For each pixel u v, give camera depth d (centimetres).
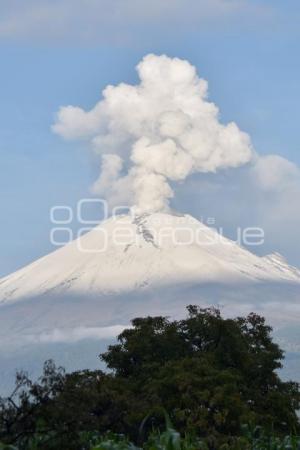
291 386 7531
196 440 3409
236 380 6944
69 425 4303
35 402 4300
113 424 5269
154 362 7319
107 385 6531
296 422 7075
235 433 6303
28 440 4253
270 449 3488
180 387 6512
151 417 5644
